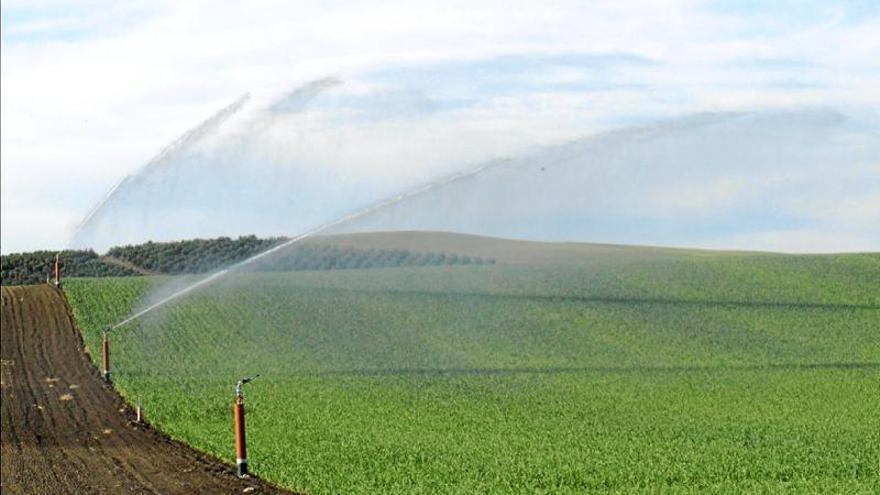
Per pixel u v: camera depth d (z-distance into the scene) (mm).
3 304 70500
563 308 68812
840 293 69750
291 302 71062
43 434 39219
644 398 45844
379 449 34281
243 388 49344
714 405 43969
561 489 28062
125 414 43281
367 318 67062
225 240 87500
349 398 46406
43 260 87000
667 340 60531
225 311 68750
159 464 32844
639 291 72562
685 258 81812
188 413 43000
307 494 28281
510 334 63031
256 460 32656
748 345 58594
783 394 46312
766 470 30125
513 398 46188
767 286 72375
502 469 30672
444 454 33281
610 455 32812
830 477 29188
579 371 53219
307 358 57469
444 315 67688
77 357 57781
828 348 57250
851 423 39406
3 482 31125
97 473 31859
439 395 47125
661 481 29031
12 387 50594
